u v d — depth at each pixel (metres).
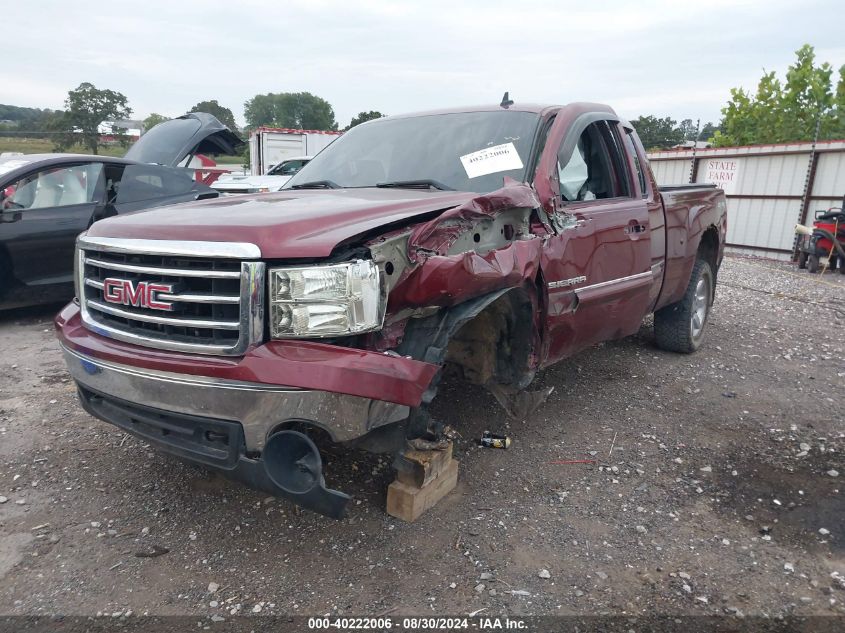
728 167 16.28
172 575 2.75
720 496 3.49
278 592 2.65
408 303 2.69
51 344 6.05
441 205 3.02
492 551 2.93
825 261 12.23
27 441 3.96
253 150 23.53
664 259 4.90
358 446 2.69
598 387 5.05
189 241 2.58
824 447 4.11
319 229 2.59
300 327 2.48
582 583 2.74
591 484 3.56
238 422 2.50
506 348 3.48
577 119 4.11
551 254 3.45
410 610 2.55
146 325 2.75
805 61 19.97
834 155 14.12
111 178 7.41
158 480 3.51
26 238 6.47
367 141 4.41
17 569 2.78
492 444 3.91
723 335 6.87
